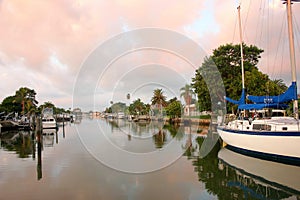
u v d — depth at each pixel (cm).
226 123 2364
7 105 6894
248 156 1647
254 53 3447
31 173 1228
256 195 944
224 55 3431
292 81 1591
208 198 911
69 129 4506
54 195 925
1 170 1302
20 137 3291
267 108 1894
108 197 901
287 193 973
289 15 1644
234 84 3111
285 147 1359
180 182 1084
